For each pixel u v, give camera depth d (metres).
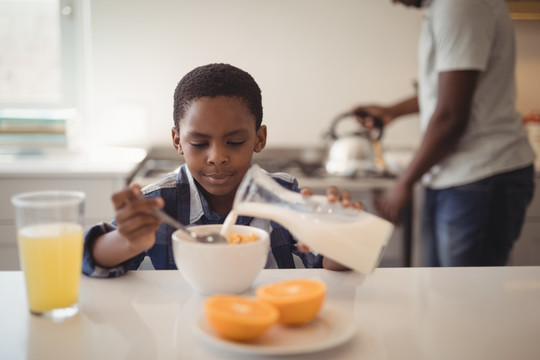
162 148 2.75
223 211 1.11
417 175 1.67
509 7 2.56
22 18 2.71
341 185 2.17
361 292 0.78
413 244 2.26
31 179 2.10
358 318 0.69
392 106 2.40
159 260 1.07
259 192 0.79
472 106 1.69
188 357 0.58
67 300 0.69
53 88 2.77
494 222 1.75
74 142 2.52
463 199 1.74
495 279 0.85
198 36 2.69
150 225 0.79
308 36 2.71
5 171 2.08
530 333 0.65
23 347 0.60
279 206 0.78
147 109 2.72
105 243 0.85
